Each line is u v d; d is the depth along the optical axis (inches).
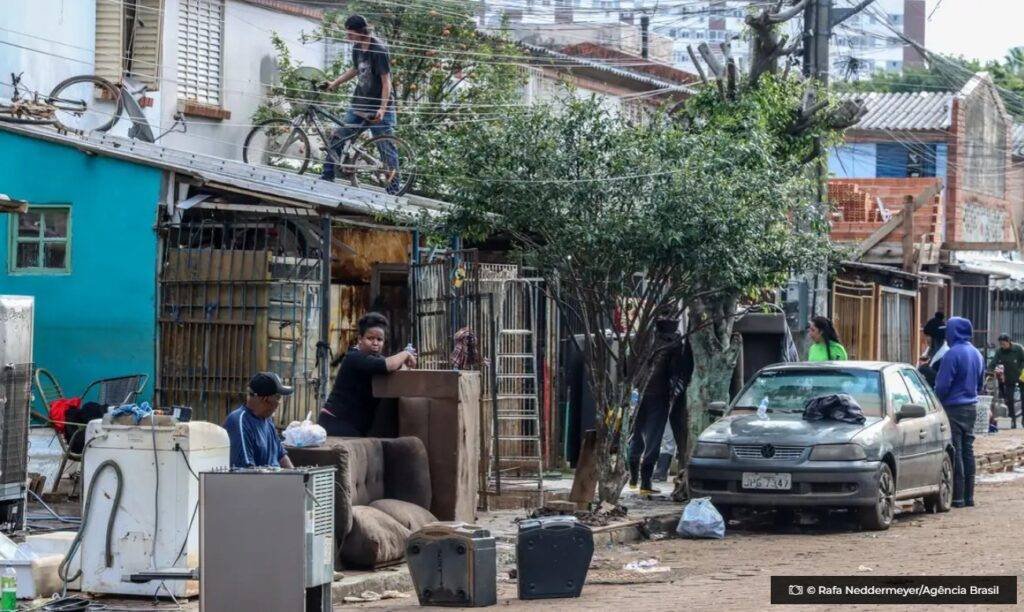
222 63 998.4
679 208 553.6
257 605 350.6
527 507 618.5
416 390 518.9
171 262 646.5
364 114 824.3
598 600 417.1
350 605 417.7
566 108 592.4
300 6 1083.3
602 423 586.6
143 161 647.1
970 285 1467.8
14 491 485.1
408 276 708.0
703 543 557.6
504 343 714.2
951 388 690.8
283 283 630.5
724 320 663.8
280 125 930.7
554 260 578.6
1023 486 825.5
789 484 578.6
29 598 398.3
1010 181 1800.0
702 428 664.4
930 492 647.1
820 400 608.7
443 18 1045.2
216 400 633.0
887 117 1549.0
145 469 398.0
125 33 915.4
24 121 655.8
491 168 573.0
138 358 647.1
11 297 483.8
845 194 1286.9
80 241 656.4
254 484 351.9
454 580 411.5
